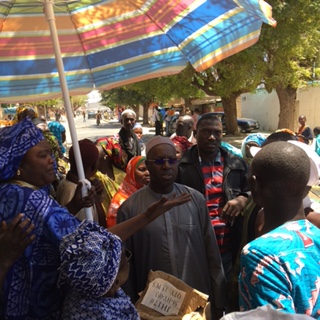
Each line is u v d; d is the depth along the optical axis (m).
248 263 1.40
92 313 1.51
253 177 1.59
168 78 17.62
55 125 6.88
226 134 22.12
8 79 3.39
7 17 2.96
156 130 26.28
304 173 1.50
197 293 2.22
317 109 22.98
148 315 2.15
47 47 3.33
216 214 3.20
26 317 1.56
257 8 2.62
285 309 1.28
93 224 1.54
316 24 13.88
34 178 1.75
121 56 3.42
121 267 1.74
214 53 3.14
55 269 1.60
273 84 16.41
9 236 1.41
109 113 66.62
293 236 1.42
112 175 5.14
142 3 2.99
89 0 2.96
